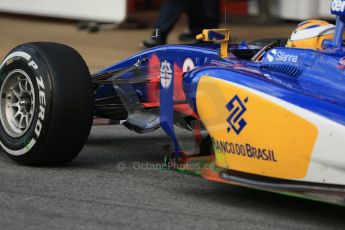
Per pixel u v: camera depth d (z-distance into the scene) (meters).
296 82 16.41
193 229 14.40
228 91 16.17
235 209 15.73
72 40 43.12
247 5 57.22
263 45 19.98
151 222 14.76
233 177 15.92
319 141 14.64
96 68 34.06
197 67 17.59
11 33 45.34
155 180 17.91
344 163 14.35
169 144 18.00
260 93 15.65
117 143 22.48
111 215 15.13
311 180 14.88
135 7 60.53
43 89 17.78
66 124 17.77
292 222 14.95
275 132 15.24
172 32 47.69
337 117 14.66
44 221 14.71
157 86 19.48
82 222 14.70
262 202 16.30
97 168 18.94
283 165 15.18
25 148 18.38
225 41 18.72
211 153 17.72
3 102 19.27
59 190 16.77
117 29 48.56
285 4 52.19
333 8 16.77
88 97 18.02
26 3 52.09
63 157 18.45
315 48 17.44
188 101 17.28
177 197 16.50
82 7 49.66
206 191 17.06
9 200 15.95
